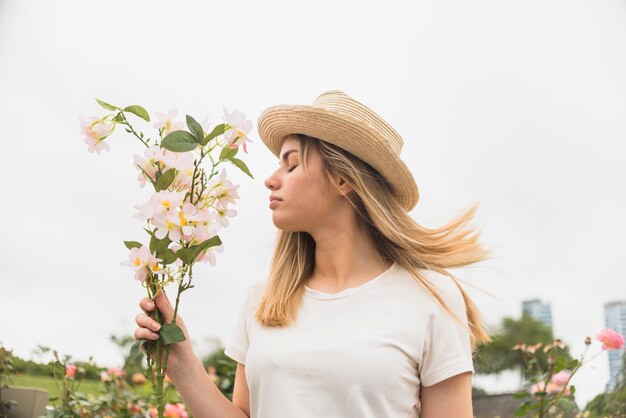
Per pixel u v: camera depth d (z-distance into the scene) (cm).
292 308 158
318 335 150
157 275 135
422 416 152
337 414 142
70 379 287
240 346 172
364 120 167
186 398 155
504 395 336
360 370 142
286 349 150
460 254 167
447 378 147
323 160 160
